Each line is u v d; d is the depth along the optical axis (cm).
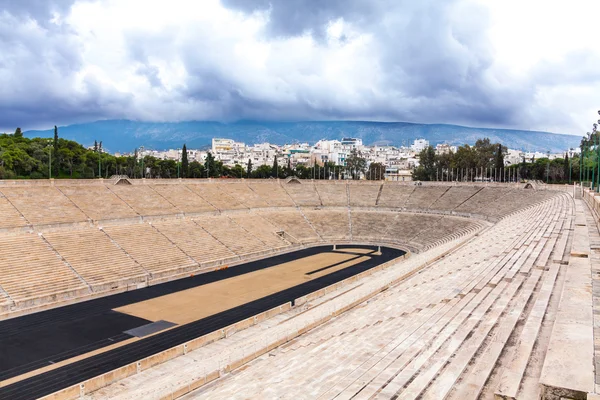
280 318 3709
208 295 4453
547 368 836
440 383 1128
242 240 6769
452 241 5903
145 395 2228
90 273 4653
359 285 4653
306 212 8706
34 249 4716
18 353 3030
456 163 12975
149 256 5391
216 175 13175
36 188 5881
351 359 1636
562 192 7062
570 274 1596
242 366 2483
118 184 6994
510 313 1630
